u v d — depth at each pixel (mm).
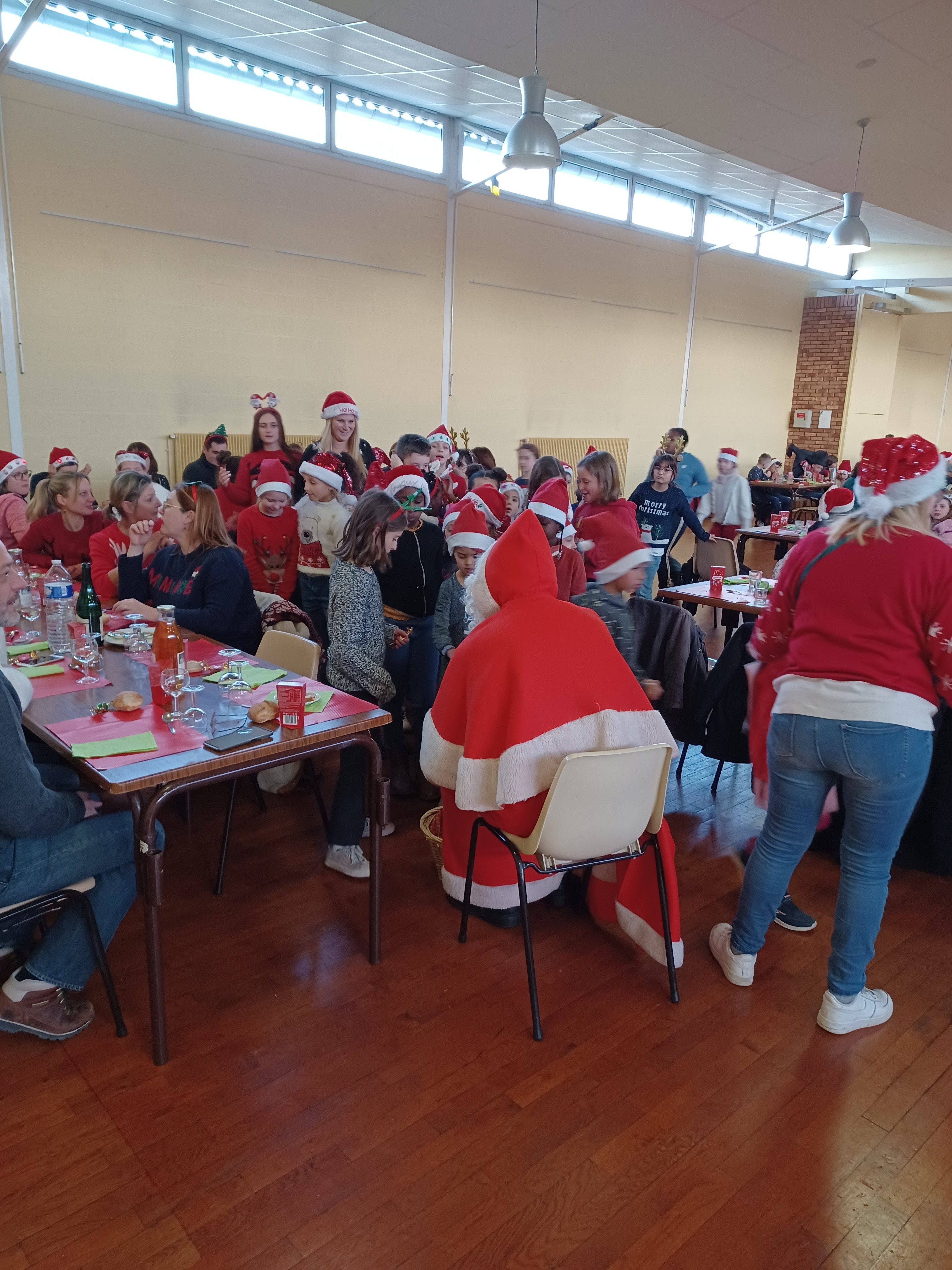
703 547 5387
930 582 1732
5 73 5496
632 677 2053
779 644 2076
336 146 7184
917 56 4809
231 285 6781
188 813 2980
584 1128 1713
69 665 2482
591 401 9953
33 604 3020
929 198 7609
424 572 3221
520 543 2078
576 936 2381
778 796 2000
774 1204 1557
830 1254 1462
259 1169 1596
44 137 5711
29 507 3926
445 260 8164
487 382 8820
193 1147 1640
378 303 7746
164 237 6359
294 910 2461
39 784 1688
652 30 4520
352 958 2246
